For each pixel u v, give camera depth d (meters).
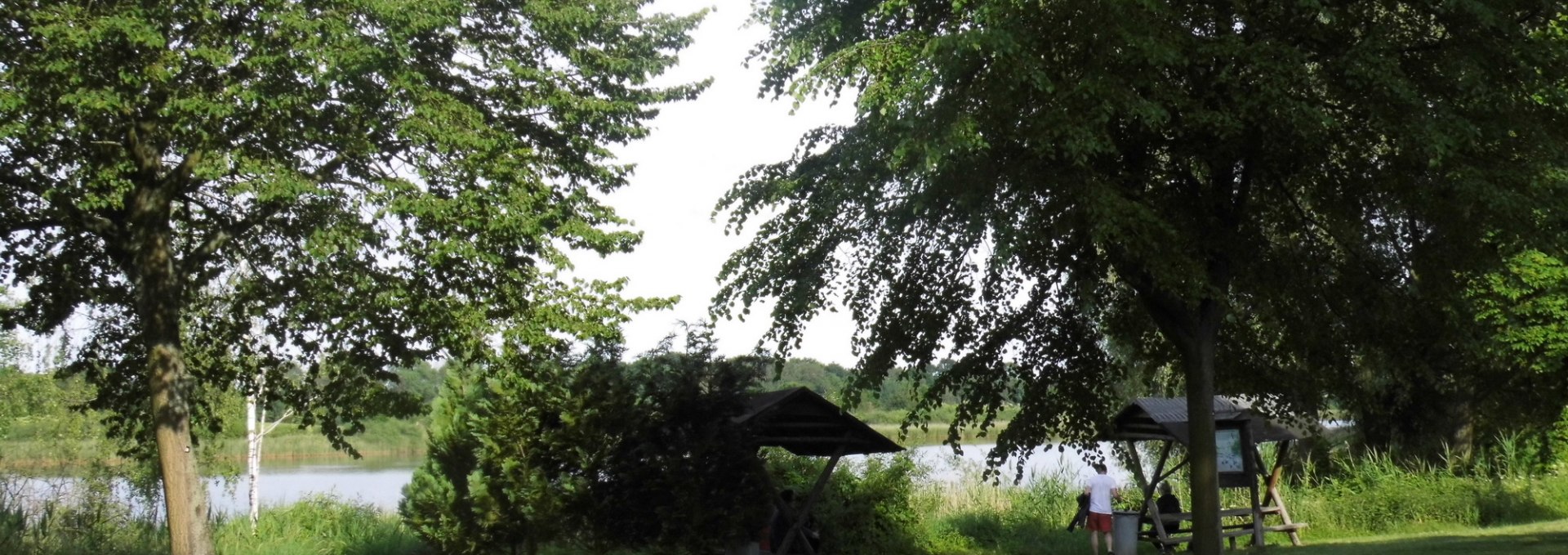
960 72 11.38
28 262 16.72
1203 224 13.29
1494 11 11.75
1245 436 21.38
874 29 13.51
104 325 18.06
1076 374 16.48
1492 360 21.75
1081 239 13.09
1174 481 28.16
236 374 18.66
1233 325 16.27
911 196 12.53
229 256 17.16
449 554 17.70
